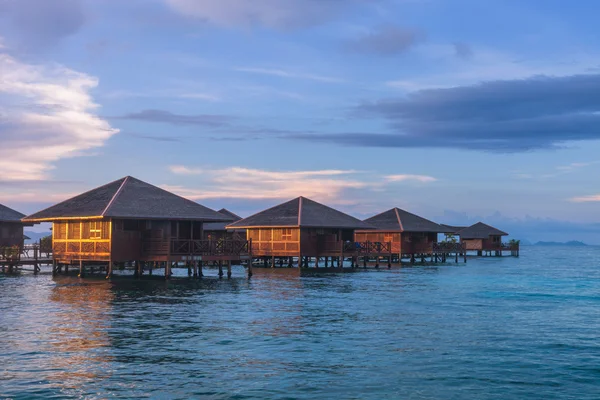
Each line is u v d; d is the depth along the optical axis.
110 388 14.08
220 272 44.22
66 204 43.84
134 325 22.50
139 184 44.78
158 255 41.19
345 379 14.92
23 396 13.45
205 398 13.37
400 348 18.62
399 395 13.66
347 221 60.56
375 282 43.50
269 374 15.36
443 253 81.25
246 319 24.16
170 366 16.12
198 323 23.03
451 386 14.39
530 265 82.38
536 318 25.38
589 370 15.96
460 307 29.02
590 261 104.69
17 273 48.56
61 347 18.44
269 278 45.66
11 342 19.17
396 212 76.38
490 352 18.11
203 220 43.16
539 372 15.75
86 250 41.94
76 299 30.39
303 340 19.80
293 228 57.84
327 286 39.31
